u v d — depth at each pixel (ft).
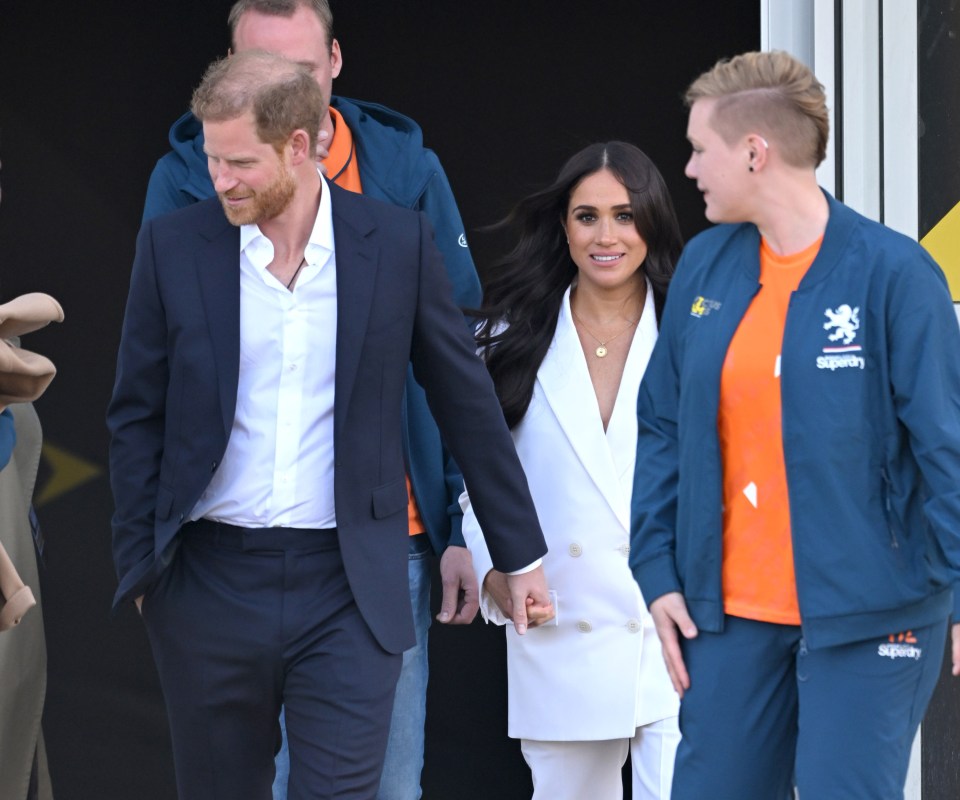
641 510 39.14
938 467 34.30
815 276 35.73
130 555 40.55
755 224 37.14
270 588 39.88
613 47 65.72
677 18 65.36
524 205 48.75
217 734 40.88
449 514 50.88
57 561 65.87
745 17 65.21
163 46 65.92
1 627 37.22
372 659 40.04
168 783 65.51
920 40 52.29
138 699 65.62
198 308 39.40
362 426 39.78
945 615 36.29
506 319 49.26
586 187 47.52
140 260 40.27
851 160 53.26
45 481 66.03
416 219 41.14
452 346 41.45
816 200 36.40
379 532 40.32
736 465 37.09
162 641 40.88
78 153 66.03
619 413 47.91
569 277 49.26
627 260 47.73
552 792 49.39
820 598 35.50
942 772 50.88
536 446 48.52
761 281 36.88
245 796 41.60
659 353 39.50
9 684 49.16
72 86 65.82
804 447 35.45
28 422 51.62
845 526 35.29
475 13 65.98
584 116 66.08
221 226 39.96
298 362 39.52
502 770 64.23
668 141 65.87
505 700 64.18
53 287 66.23
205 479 39.32
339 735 39.78
